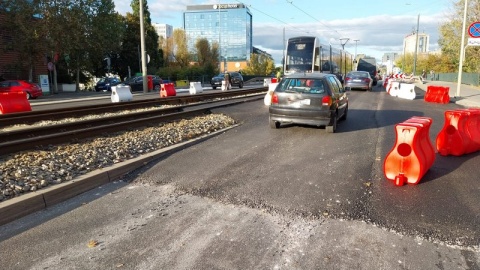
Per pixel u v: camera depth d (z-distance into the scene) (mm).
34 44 31219
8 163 6305
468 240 3811
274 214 4488
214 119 12648
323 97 9703
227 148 8133
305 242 3785
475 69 43469
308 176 5992
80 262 3430
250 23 120312
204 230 4074
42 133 9484
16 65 32625
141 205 4832
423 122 5977
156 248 3682
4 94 14633
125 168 6324
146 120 11258
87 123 10930
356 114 14211
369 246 3695
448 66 61000
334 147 8172
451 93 26719
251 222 4270
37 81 36125
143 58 30688
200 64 75312
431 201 4852
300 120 9938
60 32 31812
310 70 25953
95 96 29562
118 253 3588
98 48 37625
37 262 3434
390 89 26125
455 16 37250
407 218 4332
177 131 10133
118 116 12156
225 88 32344
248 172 6238
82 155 6996
